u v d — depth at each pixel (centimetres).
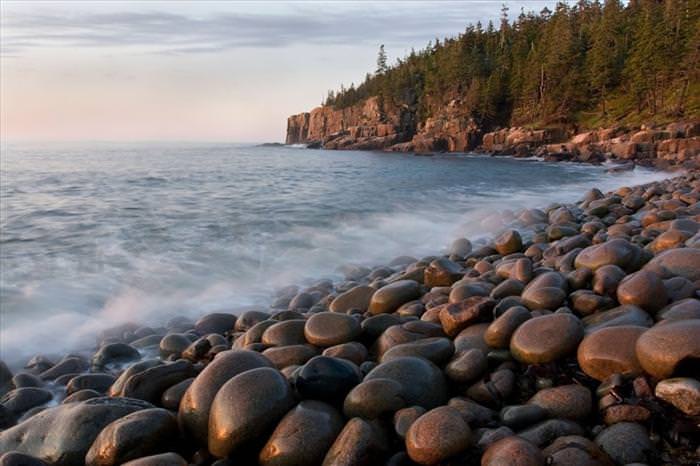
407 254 1148
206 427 361
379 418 354
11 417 473
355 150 8612
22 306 818
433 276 751
